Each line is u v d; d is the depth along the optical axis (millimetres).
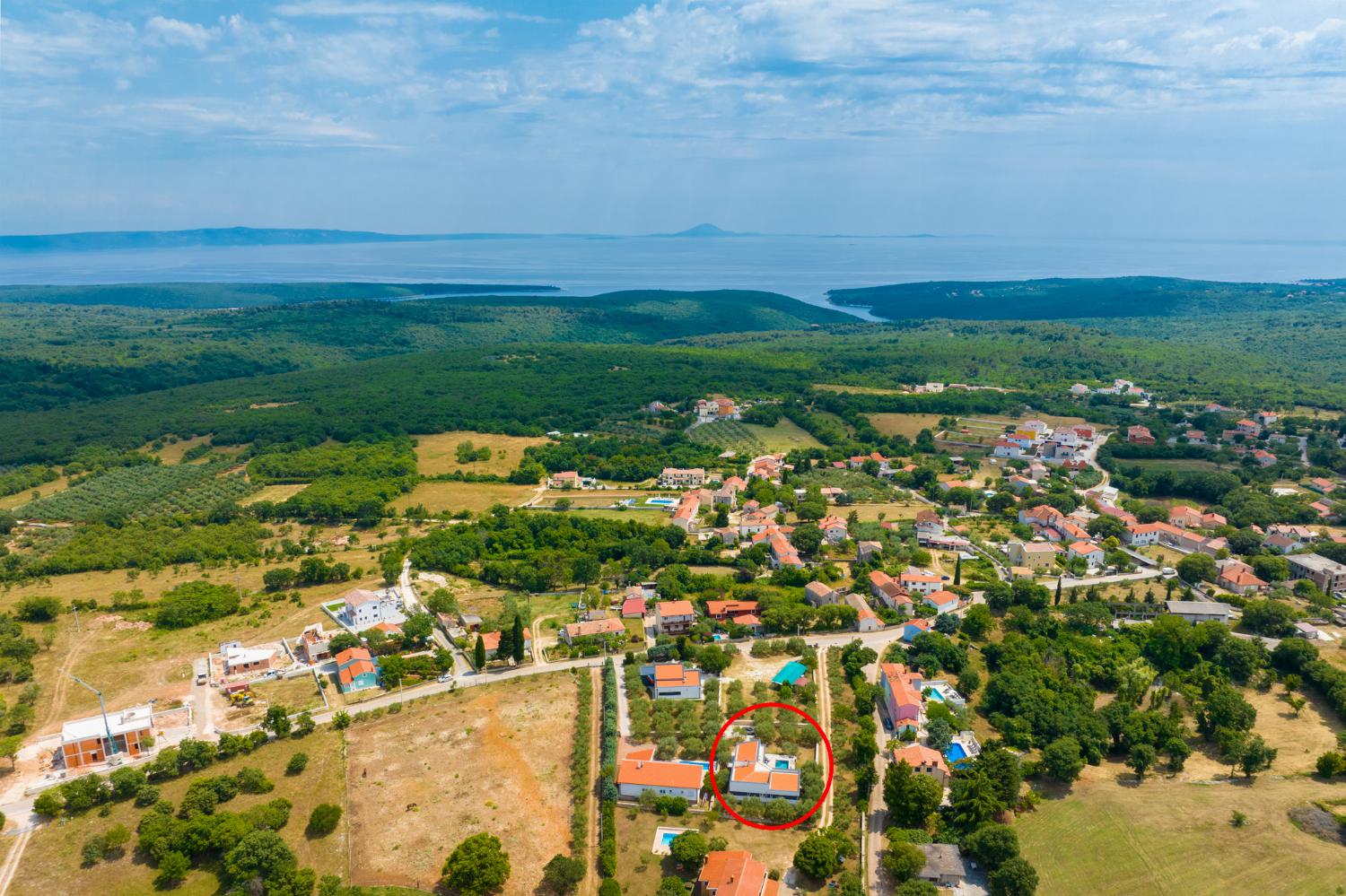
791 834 144750
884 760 165375
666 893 125938
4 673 195875
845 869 135750
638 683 192000
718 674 199500
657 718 177250
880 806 152750
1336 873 133000
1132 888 132375
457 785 158125
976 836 137250
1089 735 170000
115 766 164625
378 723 180125
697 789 151750
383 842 143000
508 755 167250
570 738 173375
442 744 171375
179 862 134750
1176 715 180750
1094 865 137500
